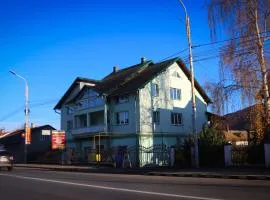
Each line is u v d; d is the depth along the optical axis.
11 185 18.45
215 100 29.50
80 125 52.75
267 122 27.56
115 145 46.12
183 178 21.52
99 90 48.03
